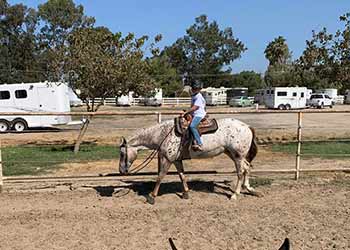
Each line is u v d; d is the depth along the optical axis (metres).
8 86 25.92
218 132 8.99
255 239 6.77
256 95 63.94
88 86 16.50
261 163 13.50
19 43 74.62
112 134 22.81
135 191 9.80
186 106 54.75
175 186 10.18
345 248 6.40
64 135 22.78
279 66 84.75
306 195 9.45
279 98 49.97
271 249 6.34
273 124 28.19
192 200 9.04
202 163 13.70
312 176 11.25
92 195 9.49
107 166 13.18
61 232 7.14
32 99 26.02
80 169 12.69
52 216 7.96
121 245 6.53
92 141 20.09
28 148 17.88
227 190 9.86
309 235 6.95
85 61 16.25
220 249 6.36
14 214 8.06
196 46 101.94
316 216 7.95
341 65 20.50
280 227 7.33
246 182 9.50
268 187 10.13
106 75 16.23
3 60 70.38
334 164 13.03
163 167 8.93
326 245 6.52
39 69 74.56
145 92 17.53
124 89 16.98
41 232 7.16
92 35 17.00
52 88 25.98
